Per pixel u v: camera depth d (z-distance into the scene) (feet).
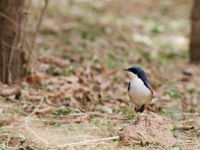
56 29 74.28
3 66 40.98
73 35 72.95
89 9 99.35
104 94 43.24
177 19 95.96
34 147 27.53
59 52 60.13
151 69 56.54
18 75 42.22
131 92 31.86
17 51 41.63
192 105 42.50
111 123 33.58
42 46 62.80
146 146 28.04
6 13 40.45
